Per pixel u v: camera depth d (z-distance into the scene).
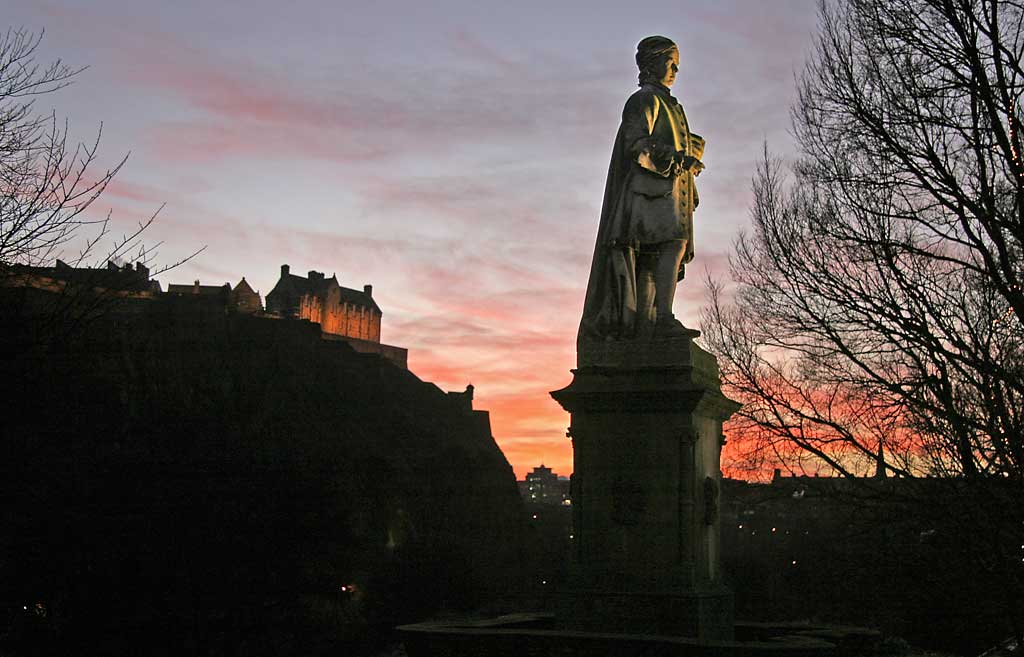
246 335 101.25
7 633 25.38
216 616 44.59
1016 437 17.02
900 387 22.06
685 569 17.23
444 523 106.50
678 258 18.84
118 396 43.78
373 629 70.81
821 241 23.00
